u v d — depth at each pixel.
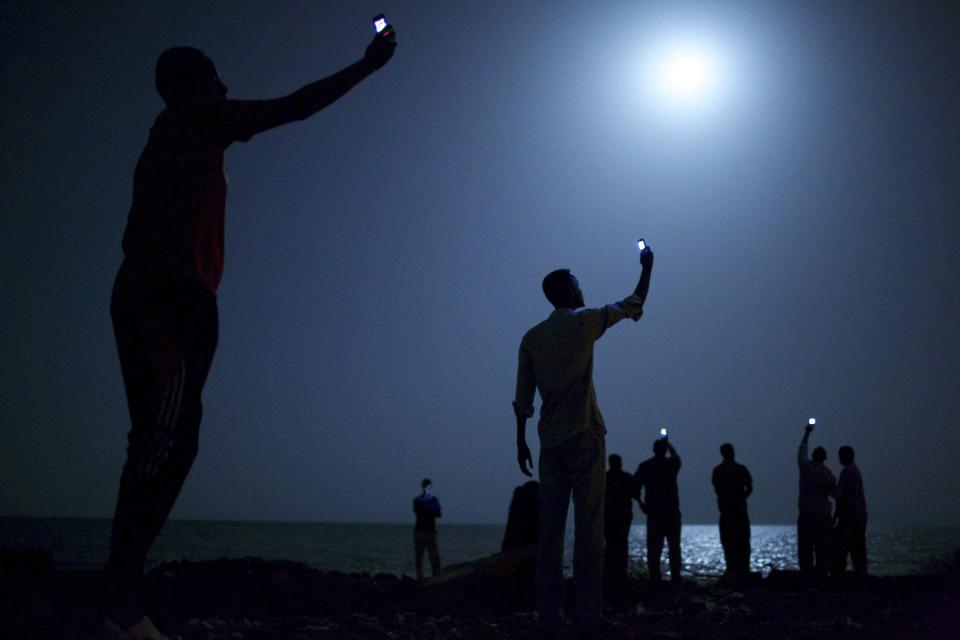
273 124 2.59
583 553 4.05
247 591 6.03
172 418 2.36
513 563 6.78
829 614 5.20
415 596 6.66
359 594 6.54
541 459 4.25
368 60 2.60
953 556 9.36
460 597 6.47
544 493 4.22
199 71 2.75
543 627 4.08
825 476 11.23
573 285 4.59
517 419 4.44
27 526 92.81
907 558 33.56
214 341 2.51
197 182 2.53
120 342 2.49
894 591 7.81
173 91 2.73
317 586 6.65
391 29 2.64
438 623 4.71
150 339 2.41
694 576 13.98
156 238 2.46
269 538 79.12
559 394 4.15
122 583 2.34
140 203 2.52
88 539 44.91
